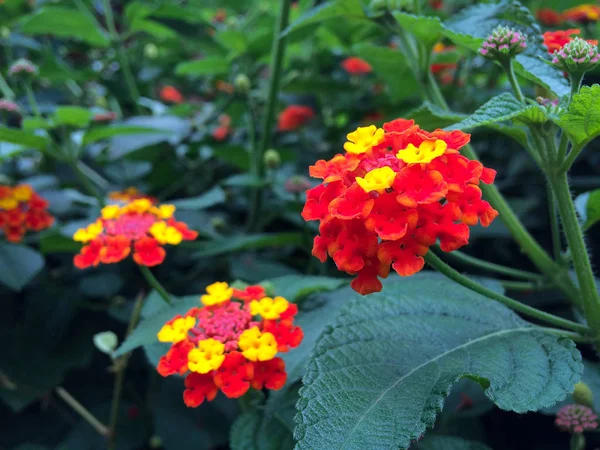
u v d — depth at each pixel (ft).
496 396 0.29
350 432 0.28
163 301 0.51
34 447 0.66
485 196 0.48
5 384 0.67
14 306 0.74
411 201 0.28
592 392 0.46
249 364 0.35
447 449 0.41
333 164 0.32
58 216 0.78
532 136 0.36
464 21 0.45
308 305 0.46
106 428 0.60
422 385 0.30
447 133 0.31
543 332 0.35
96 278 0.71
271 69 0.71
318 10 0.50
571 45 0.33
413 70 0.51
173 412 0.61
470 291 0.39
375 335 0.35
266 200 0.76
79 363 0.70
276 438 0.40
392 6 0.50
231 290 0.40
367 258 0.30
